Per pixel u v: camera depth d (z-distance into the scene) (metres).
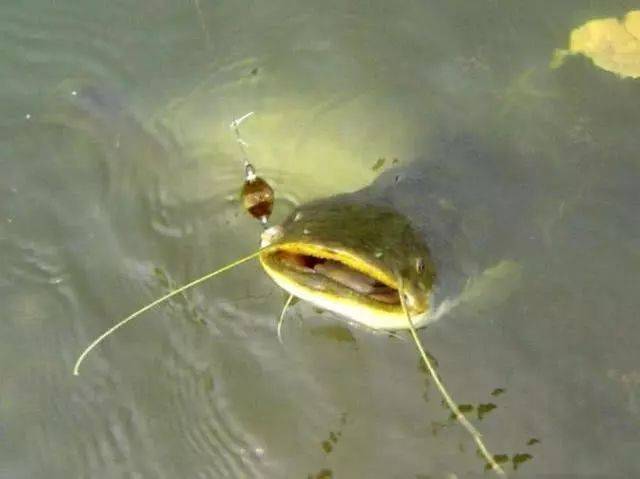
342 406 0.93
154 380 0.94
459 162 1.00
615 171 1.02
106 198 1.03
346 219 0.88
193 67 1.10
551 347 0.94
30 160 1.05
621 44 1.10
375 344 0.95
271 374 0.94
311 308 0.96
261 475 0.90
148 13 1.14
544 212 0.98
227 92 1.08
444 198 0.95
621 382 0.92
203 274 0.99
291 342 0.95
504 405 0.92
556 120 1.05
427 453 0.90
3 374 0.95
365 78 1.08
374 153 1.02
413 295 0.85
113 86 1.09
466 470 0.89
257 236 1.00
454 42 1.11
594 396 0.92
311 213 0.88
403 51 1.11
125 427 0.93
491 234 0.96
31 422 0.93
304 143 1.04
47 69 1.11
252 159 1.04
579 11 1.12
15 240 1.01
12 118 1.08
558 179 1.01
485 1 1.14
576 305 0.95
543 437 0.91
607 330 0.95
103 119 1.07
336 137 1.04
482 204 0.97
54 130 1.07
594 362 0.93
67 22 1.14
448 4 1.14
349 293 0.84
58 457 0.92
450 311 0.94
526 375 0.93
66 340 0.96
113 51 1.12
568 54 1.10
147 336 0.96
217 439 0.92
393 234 0.88
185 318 0.97
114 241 1.01
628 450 0.90
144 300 0.98
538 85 1.08
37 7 1.15
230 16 1.14
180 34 1.13
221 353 0.95
